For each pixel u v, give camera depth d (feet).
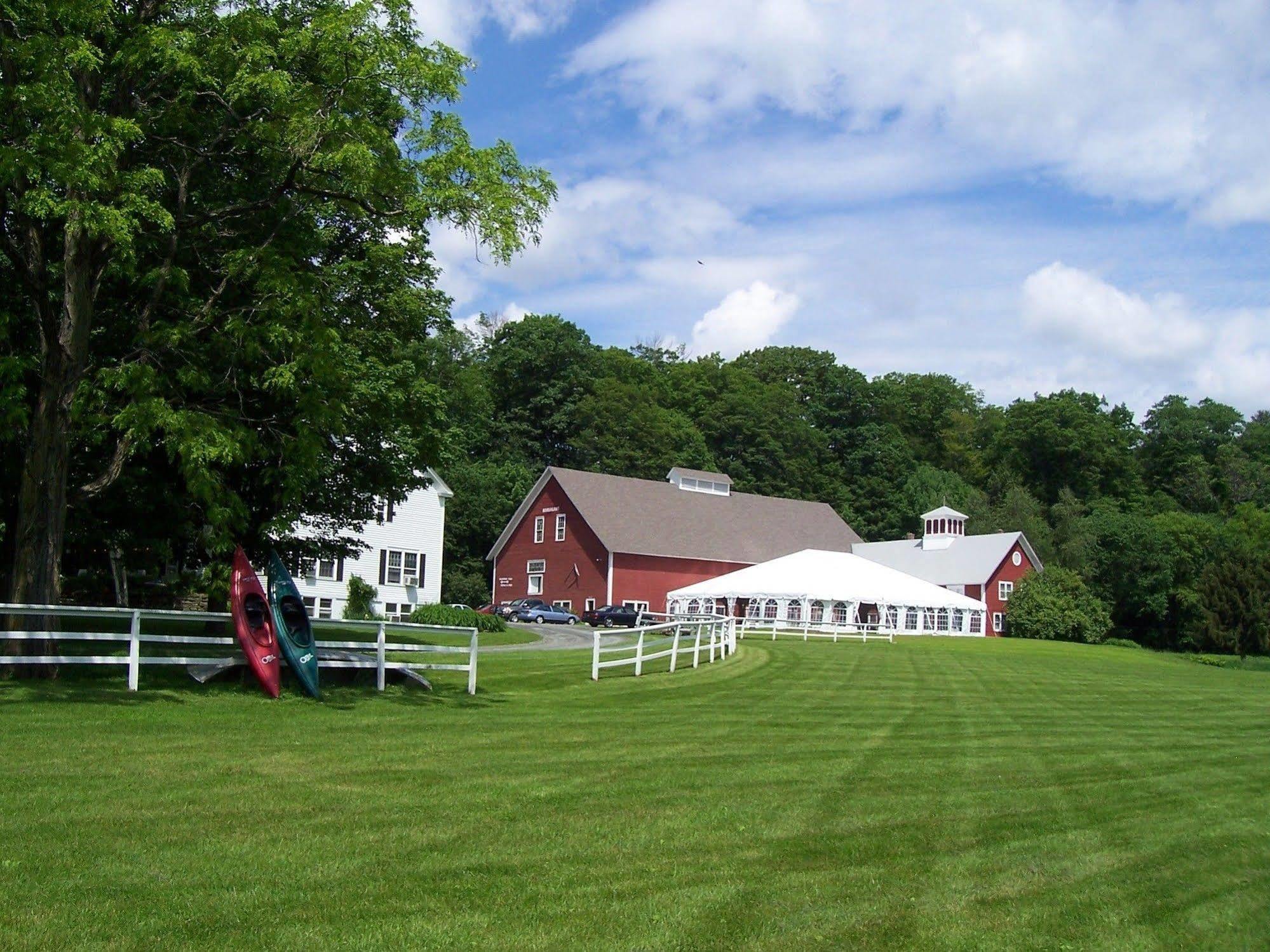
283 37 58.95
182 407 58.44
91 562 98.58
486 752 43.91
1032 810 37.27
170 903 23.21
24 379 58.80
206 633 95.09
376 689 62.39
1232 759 53.36
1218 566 229.45
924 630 205.46
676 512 240.32
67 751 38.93
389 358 83.87
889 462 336.29
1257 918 26.21
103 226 50.08
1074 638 224.94
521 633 149.48
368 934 21.93
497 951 21.39
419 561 193.67
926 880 27.81
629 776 39.75
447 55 60.49
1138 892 27.86
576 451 304.71
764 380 368.07
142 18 58.03
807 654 116.26
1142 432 370.94
